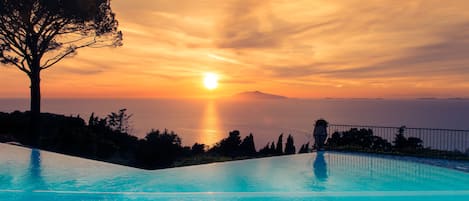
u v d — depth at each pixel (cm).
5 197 821
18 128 1988
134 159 1669
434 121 16838
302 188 961
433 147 1519
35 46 1881
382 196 877
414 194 892
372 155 1461
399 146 1580
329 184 998
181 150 1794
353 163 1280
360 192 901
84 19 1927
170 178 1039
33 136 1823
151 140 1678
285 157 1398
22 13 1777
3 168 1097
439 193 900
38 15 1844
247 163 1265
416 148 1518
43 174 1040
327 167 1206
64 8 1823
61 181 980
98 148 1708
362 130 1672
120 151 1809
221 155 1956
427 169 1181
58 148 1681
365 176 1087
